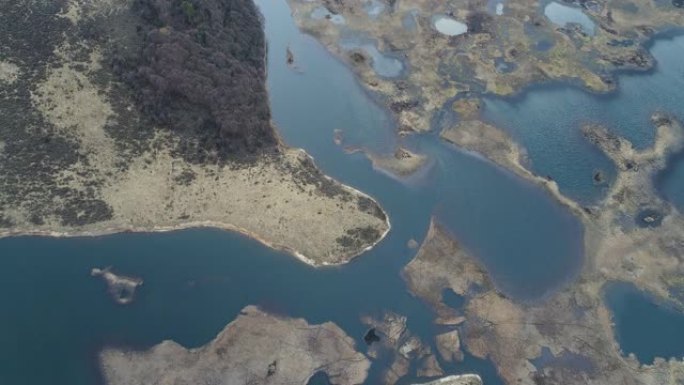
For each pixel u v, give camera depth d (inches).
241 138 3341.5
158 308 2672.2
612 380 2603.3
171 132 3324.3
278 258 2913.4
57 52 3412.9
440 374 2564.0
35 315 2600.9
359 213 3132.4
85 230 2906.0
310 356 2561.5
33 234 2869.1
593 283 2962.6
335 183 3292.3
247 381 2460.6
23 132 3132.4
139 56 3496.6
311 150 3494.1
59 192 2994.6
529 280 2942.9
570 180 3476.9
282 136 3560.5
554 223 3218.5
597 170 3558.1
